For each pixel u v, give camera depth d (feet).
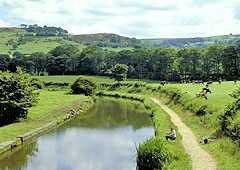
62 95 399.24
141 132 214.28
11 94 214.69
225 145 136.15
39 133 207.21
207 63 584.40
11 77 216.54
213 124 169.68
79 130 222.48
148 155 128.47
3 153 161.17
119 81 528.22
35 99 234.38
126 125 239.09
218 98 218.59
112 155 161.89
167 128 191.11
